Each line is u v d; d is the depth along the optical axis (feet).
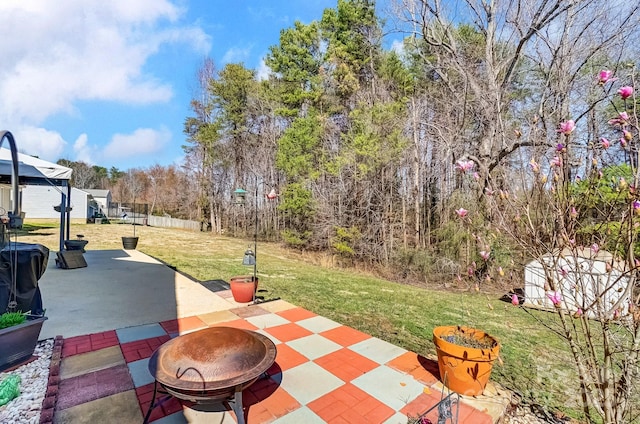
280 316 13.16
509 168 13.91
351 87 41.70
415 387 8.01
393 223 36.27
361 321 14.43
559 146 6.10
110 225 69.72
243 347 6.41
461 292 24.85
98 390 7.39
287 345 10.38
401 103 34.27
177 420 6.48
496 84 25.22
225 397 5.73
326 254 39.01
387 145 33.37
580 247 6.72
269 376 8.39
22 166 18.93
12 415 6.48
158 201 103.45
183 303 14.61
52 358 8.87
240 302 14.88
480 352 7.39
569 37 19.12
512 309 19.17
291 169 41.88
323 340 10.86
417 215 35.76
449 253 28.99
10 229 10.38
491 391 7.97
